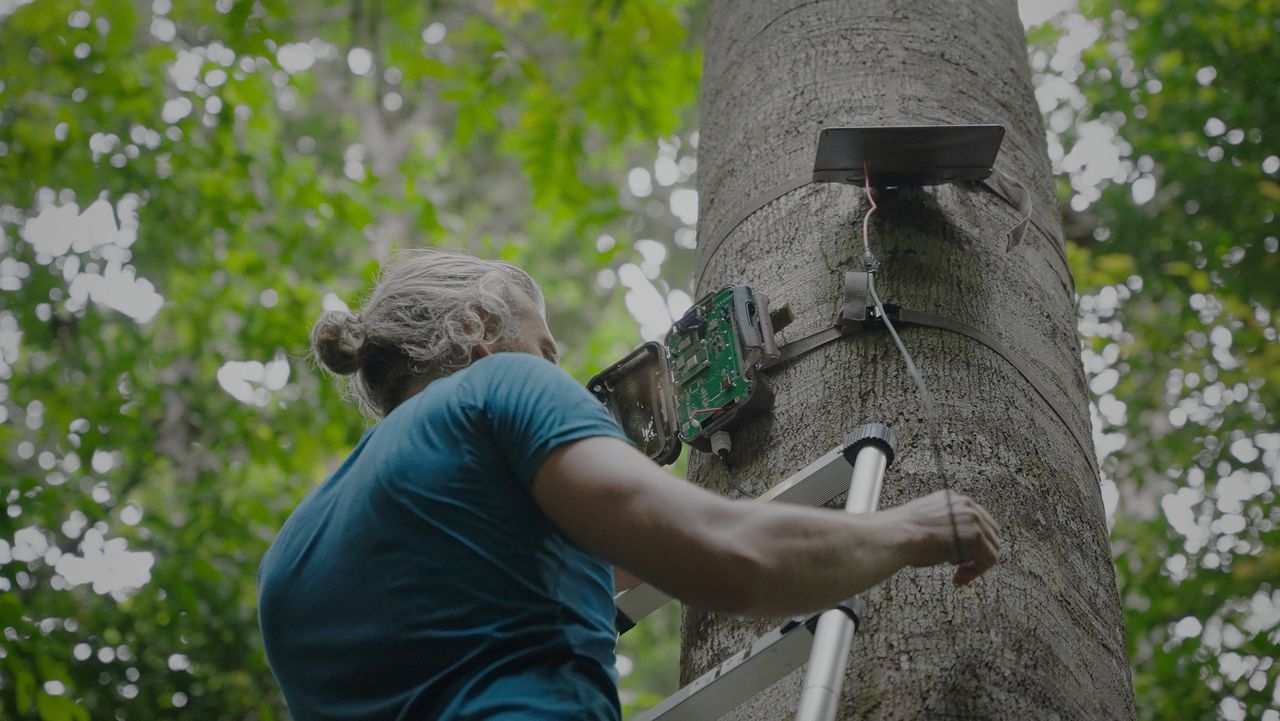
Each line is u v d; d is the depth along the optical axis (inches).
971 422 92.4
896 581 83.4
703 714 78.1
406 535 69.9
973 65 121.1
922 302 98.3
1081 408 104.0
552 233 370.9
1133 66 362.0
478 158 648.4
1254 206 343.6
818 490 83.3
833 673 68.6
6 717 255.9
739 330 97.7
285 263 360.8
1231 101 346.6
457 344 81.3
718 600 62.3
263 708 261.7
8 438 308.0
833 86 117.1
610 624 73.5
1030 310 104.0
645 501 63.2
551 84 327.0
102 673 319.3
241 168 347.3
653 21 291.1
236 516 339.6
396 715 67.5
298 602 73.3
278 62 329.1
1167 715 285.9
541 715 63.5
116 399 352.5
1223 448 326.6
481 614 67.8
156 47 346.0
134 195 360.8
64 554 322.3
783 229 107.5
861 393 93.7
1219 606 302.4
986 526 67.6
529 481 67.5
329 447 350.0
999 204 109.0
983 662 79.7
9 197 360.5
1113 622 90.7
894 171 102.5
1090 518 95.5
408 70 341.1
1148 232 346.3
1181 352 340.2
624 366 105.4
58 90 336.2
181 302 374.9
